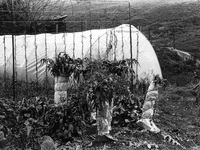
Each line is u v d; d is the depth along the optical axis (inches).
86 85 298.4
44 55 568.7
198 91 515.5
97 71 303.0
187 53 877.8
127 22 1144.2
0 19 781.3
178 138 321.7
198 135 342.3
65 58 337.4
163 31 1092.5
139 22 1169.4
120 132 311.4
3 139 202.1
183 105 492.4
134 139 297.9
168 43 995.9
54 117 290.7
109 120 297.7
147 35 1075.3
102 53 542.9
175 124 382.0
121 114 338.0
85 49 553.0
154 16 1221.7
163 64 792.3
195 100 524.1
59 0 1066.1
